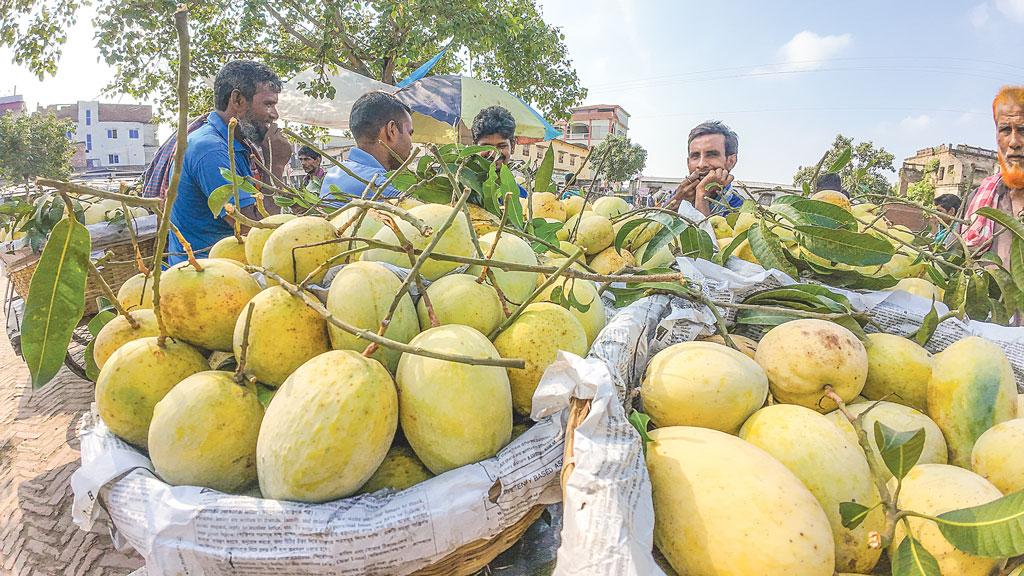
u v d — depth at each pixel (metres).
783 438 1.32
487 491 1.11
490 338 1.47
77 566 2.34
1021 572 1.08
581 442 1.08
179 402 1.23
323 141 12.95
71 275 1.14
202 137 2.90
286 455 1.10
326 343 1.42
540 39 11.92
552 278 1.40
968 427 1.49
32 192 3.92
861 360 1.54
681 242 2.35
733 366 1.43
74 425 3.43
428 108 7.36
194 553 1.06
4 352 5.10
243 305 1.48
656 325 1.71
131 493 1.18
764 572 1.03
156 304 1.34
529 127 7.85
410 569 1.07
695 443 1.24
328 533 1.04
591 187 2.67
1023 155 2.96
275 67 11.91
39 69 10.15
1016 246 1.95
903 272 2.35
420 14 9.77
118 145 48.50
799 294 1.93
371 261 1.58
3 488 2.89
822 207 2.07
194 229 2.98
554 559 1.31
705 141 3.48
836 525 1.23
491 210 2.20
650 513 1.05
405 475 1.26
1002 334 1.88
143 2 8.87
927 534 1.17
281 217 1.83
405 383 1.23
